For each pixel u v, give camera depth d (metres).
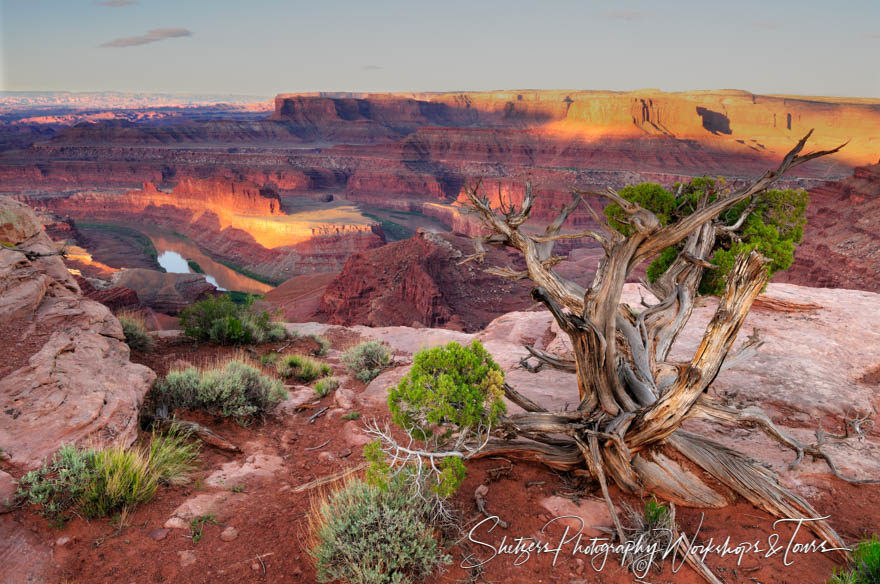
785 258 8.74
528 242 6.40
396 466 6.43
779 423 8.41
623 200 5.74
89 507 5.72
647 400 6.28
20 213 12.24
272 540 5.75
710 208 5.51
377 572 4.84
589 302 6.12
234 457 7.79
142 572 5.12
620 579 5.19
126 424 7.14
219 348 13.49
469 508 6.26
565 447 6.91
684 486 6.21
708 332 5.35
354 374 12.45
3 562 4.91
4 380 7.25
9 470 5.91
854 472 6.77
